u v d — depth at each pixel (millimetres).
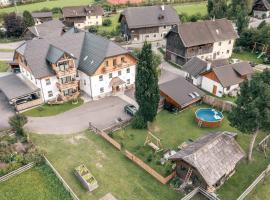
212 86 59094
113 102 55312
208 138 37844
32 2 142500
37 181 36250
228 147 36438
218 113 50469
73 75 54438
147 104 44688
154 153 41344
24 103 52031
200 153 34094
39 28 82125
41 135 45375
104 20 111625
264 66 72250
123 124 47719
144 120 46906
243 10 97500
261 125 36250
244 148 42906
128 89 60531
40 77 51375
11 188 35281
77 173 36500
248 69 60000
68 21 105688
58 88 54531
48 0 148000
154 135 45781
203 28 73750
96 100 56125
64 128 47281
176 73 69125
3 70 69188
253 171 38438
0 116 50281
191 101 52188
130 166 38875
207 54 74875
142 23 90625
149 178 36875
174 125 48625
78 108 53250
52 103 53750
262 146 42625
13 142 42562
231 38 76438
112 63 55469
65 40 57875
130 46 88062
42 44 54938
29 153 39625
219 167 34125
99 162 39500
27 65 52938
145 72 41906
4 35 94312
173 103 51906
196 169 33219
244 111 36906
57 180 36156
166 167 38281
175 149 42438
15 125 43156
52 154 40938
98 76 54500
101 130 45094
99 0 141875
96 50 55969
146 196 34219
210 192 34156
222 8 105625
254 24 107062
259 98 34656
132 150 42156
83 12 108562
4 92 52750
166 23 93188
